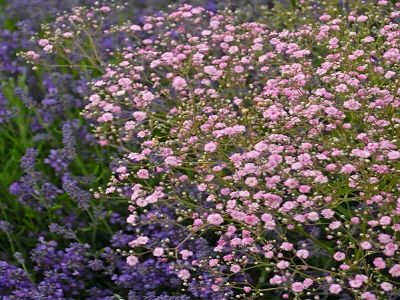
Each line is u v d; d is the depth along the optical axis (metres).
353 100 0.65
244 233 0.64
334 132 0.71
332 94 0.69
